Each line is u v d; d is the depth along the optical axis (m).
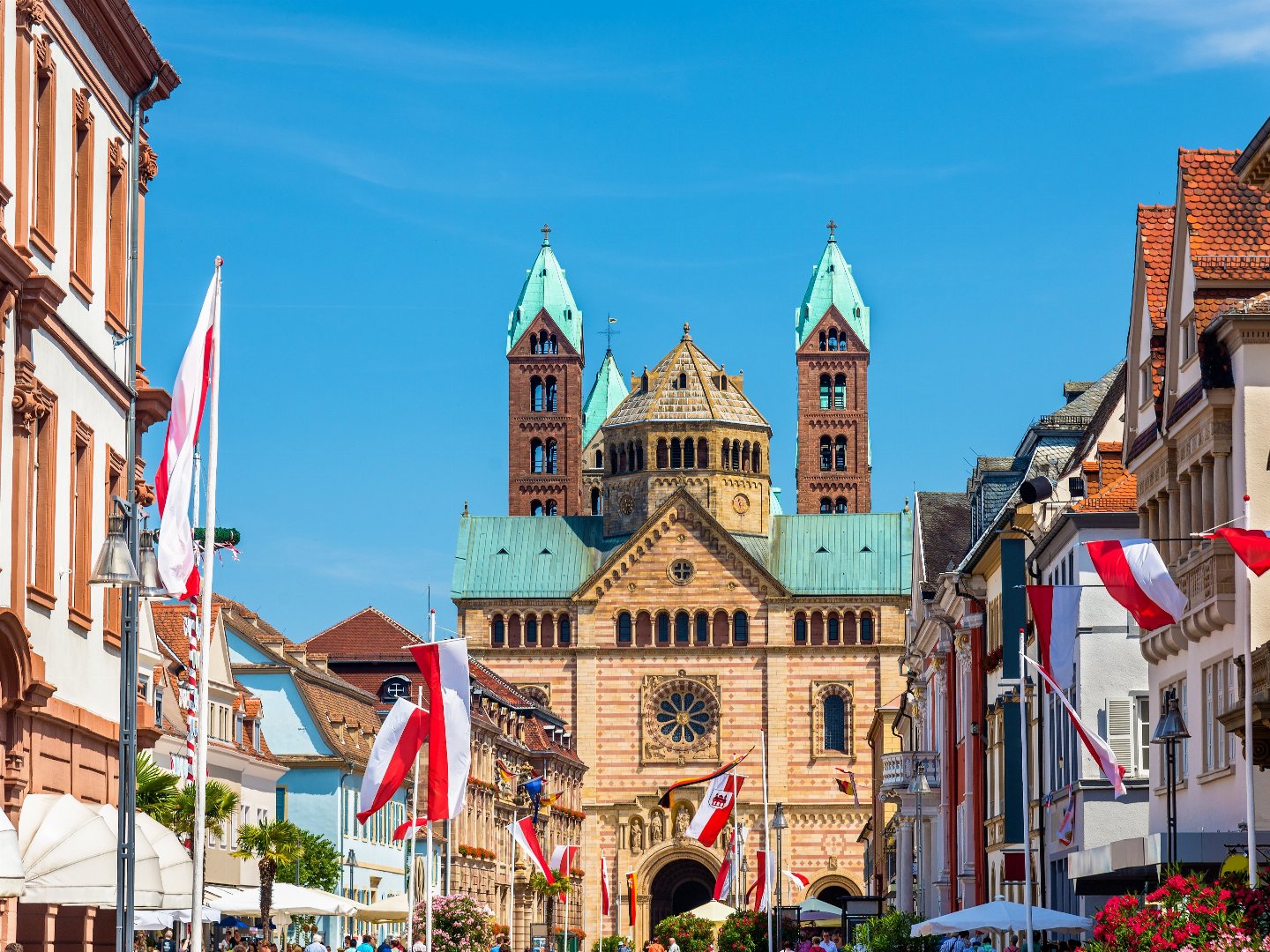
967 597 85.19
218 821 66.88
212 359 36.81
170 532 35.91
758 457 187.88
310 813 113.00
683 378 189.62
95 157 44.72
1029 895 49.84
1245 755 38.09
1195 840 45.84
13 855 30.61
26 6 38.34
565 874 119.00
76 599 43.47
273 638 123.31
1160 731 42.12
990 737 82.44
